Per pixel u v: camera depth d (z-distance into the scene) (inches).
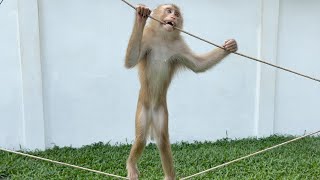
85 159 154.9
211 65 111.5
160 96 113.6
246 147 164.4
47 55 159.2
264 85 169.5
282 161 152.8
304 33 171.6
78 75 161.6
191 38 165.2
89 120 164.2
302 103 175.0
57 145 163.5
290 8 169.6
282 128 175.5
